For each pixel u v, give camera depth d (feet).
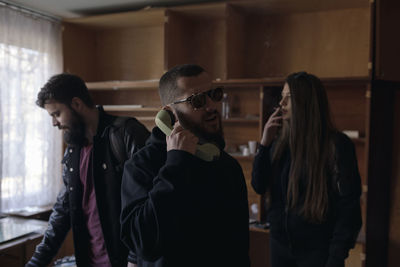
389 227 9.37
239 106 10.69
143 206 3.00
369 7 9.21
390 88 9.14
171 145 3.09
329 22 9.83
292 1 9.15
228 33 9.51
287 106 5.84
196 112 3.37
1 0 9.74
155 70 11.81
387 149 9.27
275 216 5.98
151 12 10.23
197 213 3.12
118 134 4.75
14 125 10.20
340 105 9.69
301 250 5.56
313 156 5.37
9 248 6.64
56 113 4.93
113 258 4.75
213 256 3.18
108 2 10.35
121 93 11.73
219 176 3.43
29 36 10.62
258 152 6.37
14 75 10.18
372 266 8.90
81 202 5.09
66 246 9.50
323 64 9.91
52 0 10.05
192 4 10.55
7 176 9.95
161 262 3.05
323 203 5.26
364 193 8.38
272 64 10.43
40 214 10.21
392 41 8.67
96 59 12.53
